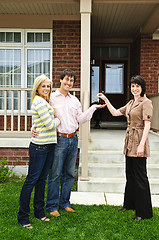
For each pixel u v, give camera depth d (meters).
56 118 3.06
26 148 5.23
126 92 9.57
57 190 3.26
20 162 5.22
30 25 6.54
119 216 3.17
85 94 4.75
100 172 4.55
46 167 3.04
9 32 6.63
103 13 6.34
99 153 4.80
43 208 3.12
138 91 3.21
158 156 4.79
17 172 5.23
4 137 5.51
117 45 9.25
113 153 4.80
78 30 6.55
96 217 3.14
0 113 6.46
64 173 3.38
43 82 2.96
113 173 4.54
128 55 9.33
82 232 2.79
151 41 7.44
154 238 2.69
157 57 7.45
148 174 4.55
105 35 8.60
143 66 7.50
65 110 3.19
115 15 6.50
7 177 4.99
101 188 4.25
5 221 3.01
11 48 6.63
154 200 3.91
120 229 2.85
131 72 9.20
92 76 9.60
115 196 4.02
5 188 4.34
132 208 3.34
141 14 6.41
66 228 2.86
